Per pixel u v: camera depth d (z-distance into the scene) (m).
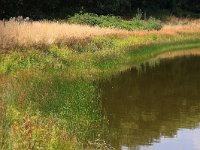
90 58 23.16
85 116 13.10
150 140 12.12
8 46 19.92
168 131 13.06
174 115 15.04
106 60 23.97
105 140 11.88
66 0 48.19
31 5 44.38
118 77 22.12
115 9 51.66
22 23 29.19
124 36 33.06
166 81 21.92
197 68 26.95
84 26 34.28
